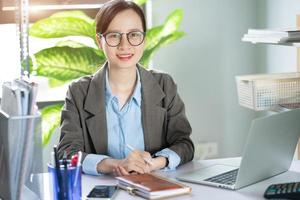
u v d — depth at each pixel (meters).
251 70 3.81
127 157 2.17
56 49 3.19
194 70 3.73
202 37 3.71
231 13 3.73
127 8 2.29
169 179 2.07
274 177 2.14
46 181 2.10
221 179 2.07
